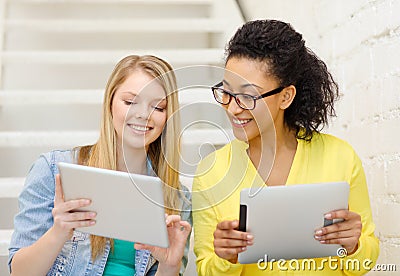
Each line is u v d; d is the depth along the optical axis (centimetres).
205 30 315
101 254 168
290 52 164
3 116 328
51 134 266
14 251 165
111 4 352
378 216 203
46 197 169
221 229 154
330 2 245
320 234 153
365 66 214
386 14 200
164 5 354
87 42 346
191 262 246
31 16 348
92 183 144
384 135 199
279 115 171
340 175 170
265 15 314
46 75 339
